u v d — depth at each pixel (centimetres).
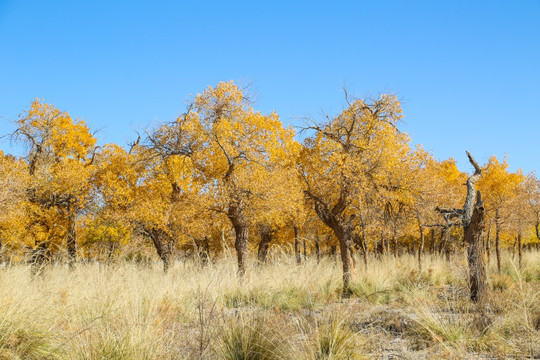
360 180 1630
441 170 2455
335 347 538
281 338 535
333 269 1411
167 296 867
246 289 924
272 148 2111
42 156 2739
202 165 2066
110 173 2475
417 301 822
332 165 1647
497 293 947
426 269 1415
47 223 2450
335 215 1574
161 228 2248
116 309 652
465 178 2625
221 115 2123
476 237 888
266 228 2445
